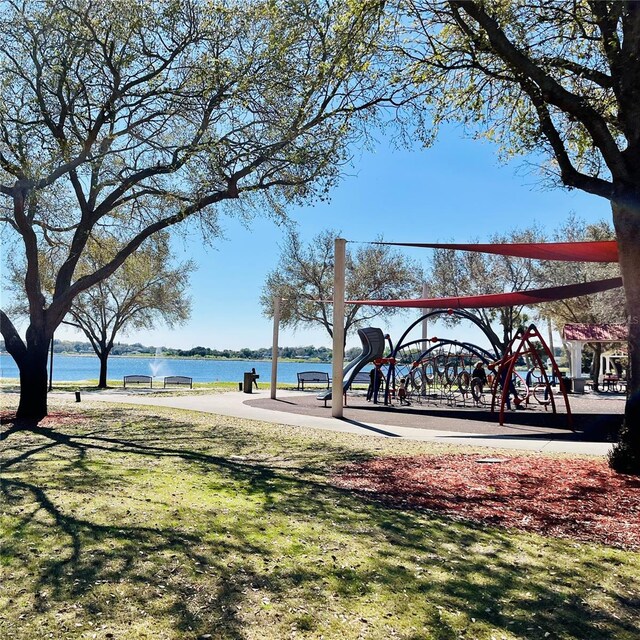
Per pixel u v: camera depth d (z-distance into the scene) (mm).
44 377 13492
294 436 11539
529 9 7766
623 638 3289
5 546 4414
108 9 11125
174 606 3502
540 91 7832
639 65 7113
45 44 11391
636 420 7707
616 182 7422
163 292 33219
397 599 3707
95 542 4527
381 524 5340
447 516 5723
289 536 4891
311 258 35188
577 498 6453
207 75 11055
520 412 16812
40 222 13844
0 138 11078
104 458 8289
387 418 15312
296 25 8078
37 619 3285
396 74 8891
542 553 4660
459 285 34406
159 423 13047
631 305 7512
